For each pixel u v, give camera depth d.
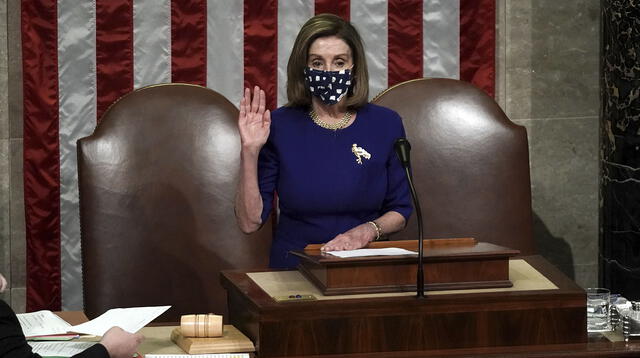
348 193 12.42
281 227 12.95
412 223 15.43
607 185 17.16
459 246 10.62
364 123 12.66
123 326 9.89
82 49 17.02
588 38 18.72
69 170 17.19
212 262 15.16
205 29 17.33
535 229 19.02
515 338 9.64
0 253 17.58
